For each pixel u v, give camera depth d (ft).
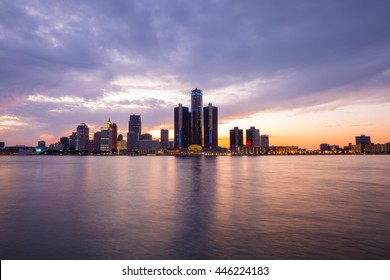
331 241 49.03
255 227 57.77
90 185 135.64
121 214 70.23
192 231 55.06
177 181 156.04
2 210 75.41
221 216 67.87
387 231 54.95
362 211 73.82
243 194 105.09
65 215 69.10
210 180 162.30
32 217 67.15
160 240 49.73
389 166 346.74
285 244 47.70
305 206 80.84
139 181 155.63
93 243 48.32
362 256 42.80
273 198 95.55
